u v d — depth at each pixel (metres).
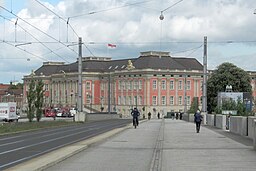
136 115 52.19
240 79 112.00
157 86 147.88
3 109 79.38
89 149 25.23
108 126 60.19
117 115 112.44
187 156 20.94
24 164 17.56
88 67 161.75
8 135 40.06
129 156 21.36
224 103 60.34
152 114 146.50
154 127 54.06
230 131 42.91
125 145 27.89
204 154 21.81
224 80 111.19
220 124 50.12
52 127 55.44
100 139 32.38
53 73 173.00
